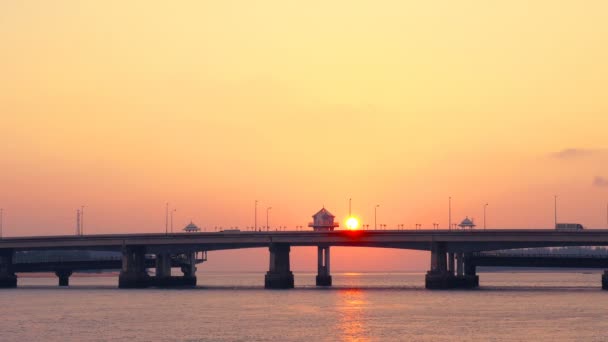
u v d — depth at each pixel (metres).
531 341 146.62
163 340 148.62
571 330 160.88
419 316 188.62
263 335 155.12
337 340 148.75
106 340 148.88
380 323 174.25
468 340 148.38
